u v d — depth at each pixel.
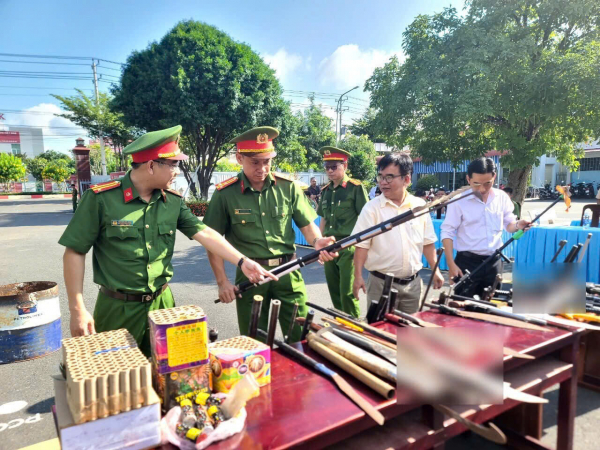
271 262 2.63
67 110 21.86
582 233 4.99
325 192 4.46
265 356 1.35
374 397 1.27
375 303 1.96
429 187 16.73
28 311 3.36
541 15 7.92
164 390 1.20
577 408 2.52
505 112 8.13
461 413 1.41
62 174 38.25
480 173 2.92
